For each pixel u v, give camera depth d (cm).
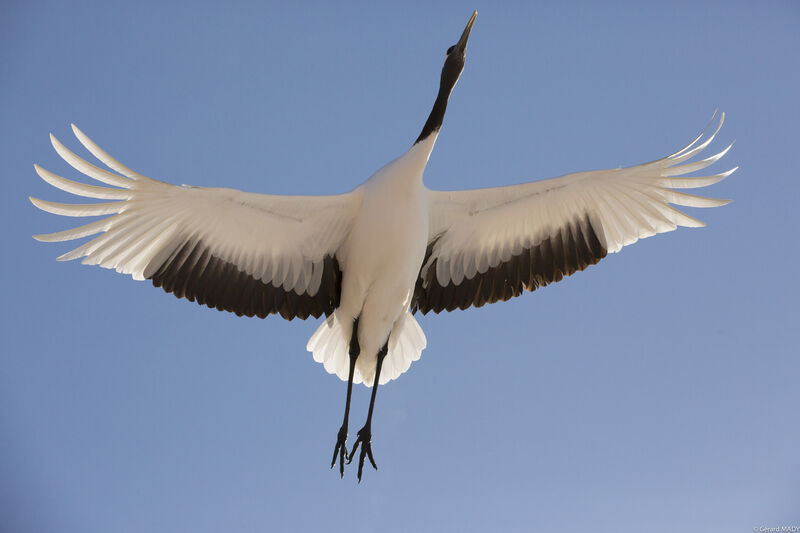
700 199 1403
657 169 1393
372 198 1295
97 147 1212
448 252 1436
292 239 1351
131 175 1242
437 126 1334
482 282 1451
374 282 1326
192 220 1313
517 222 1423
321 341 1425
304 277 1376
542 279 1448
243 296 1362
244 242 1347
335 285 1374
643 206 1427
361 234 1304
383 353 1376
